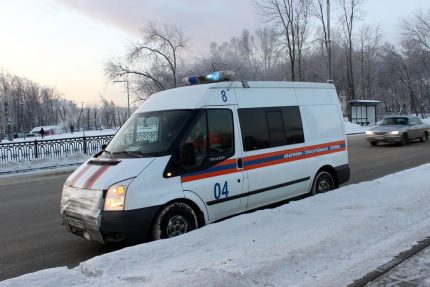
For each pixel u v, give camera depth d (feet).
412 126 72.28
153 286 11.53
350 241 15.85
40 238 22.21
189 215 18.80
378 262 14.28
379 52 239.50
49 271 13.66
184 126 19.13
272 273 12.99
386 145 71.67
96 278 13.12
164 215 17.93
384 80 249.96
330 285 12.59
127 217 16.94
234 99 21.30
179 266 13.38
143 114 21.11
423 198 21.74
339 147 27.37
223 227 17.69
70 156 67.97
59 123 474.49
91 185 17.89
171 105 20.62
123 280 12.52
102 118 475.31
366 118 158.30
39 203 32.76
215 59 141.28
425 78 229.86
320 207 20.65
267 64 199.41
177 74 130.93
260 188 21.93
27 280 12.82
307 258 14.19
